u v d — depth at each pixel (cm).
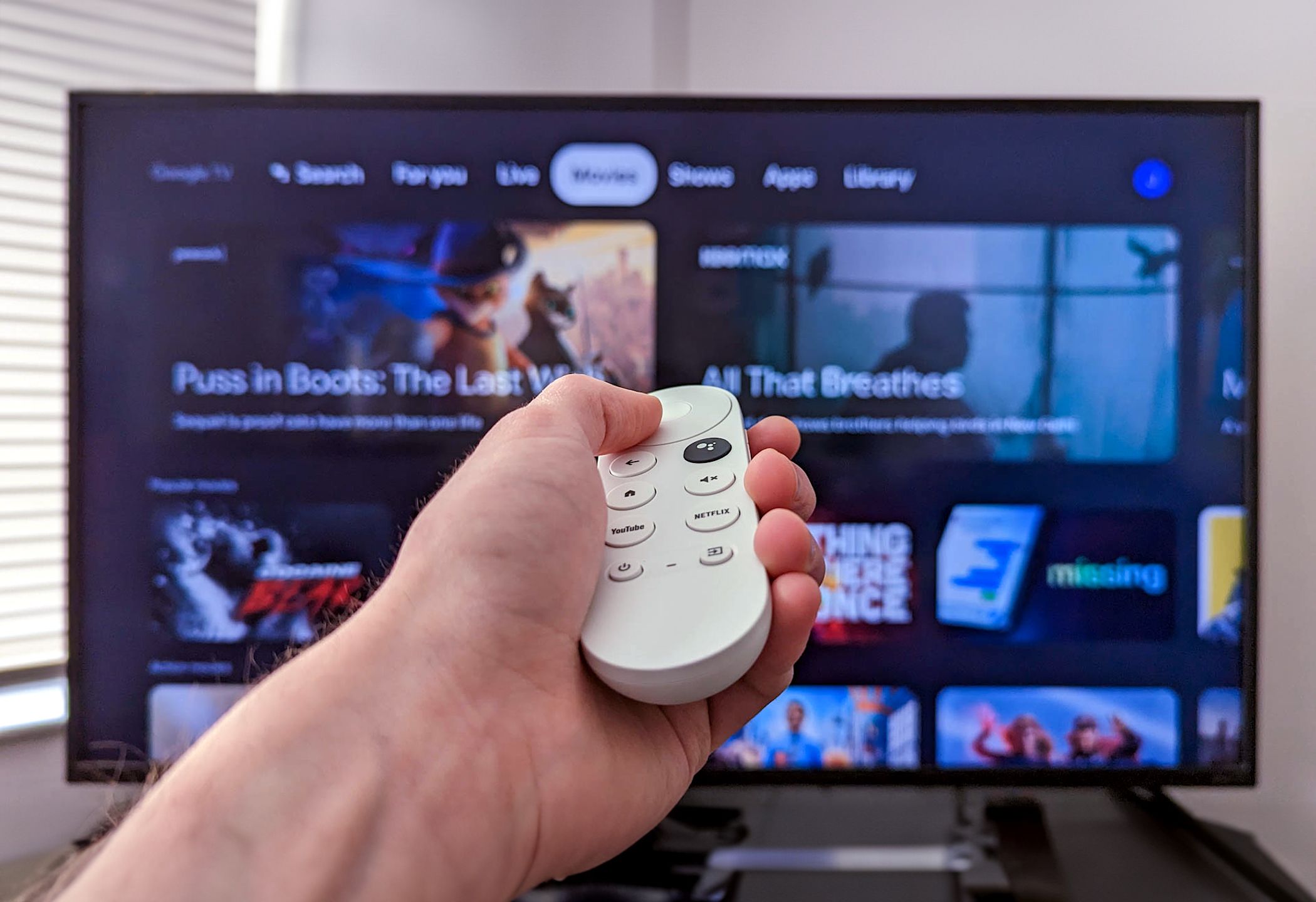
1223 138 80
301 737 34
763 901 73
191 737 83
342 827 32
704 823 85
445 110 83
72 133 82
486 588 38
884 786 81
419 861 32
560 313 83
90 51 113
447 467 83
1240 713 80
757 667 42
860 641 82
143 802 33
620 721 41
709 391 55
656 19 108
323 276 83
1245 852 79
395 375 83
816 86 104
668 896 74
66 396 83
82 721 83
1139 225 81
